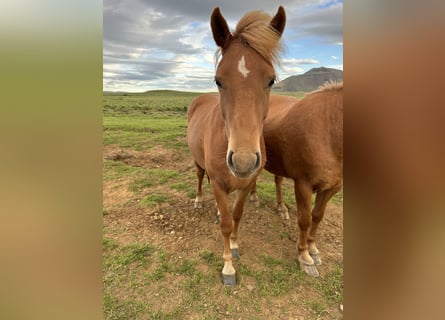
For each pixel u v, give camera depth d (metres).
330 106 2.30
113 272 2.59
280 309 2.29
